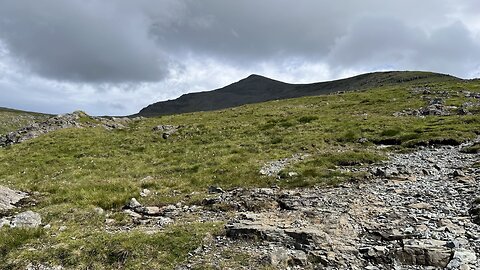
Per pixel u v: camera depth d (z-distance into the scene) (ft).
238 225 53.11
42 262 46.03
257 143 126.93
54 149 143.13
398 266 42.45
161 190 82.38
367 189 69.97
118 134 174.91
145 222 60.80
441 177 75.20
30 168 116.67
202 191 80.07
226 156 110.32
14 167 119.14
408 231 49.01
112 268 45.16
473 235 46.26
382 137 118.62
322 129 139.64
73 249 47.85
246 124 170.30
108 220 61.87
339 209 59.21
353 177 77.77
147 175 99.71
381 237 48.70
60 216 63.10
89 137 167.53
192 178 89.66
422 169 81.00
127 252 47.16
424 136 112.57
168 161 115.24
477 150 94.27
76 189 81.35
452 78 561.43
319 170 84.74
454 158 91.40
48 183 91.35
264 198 67.72
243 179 85.35
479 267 39.22
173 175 97.45
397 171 80.74
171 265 45.14
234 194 73.05
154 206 71.15
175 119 224.53
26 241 52.24
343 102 230.27
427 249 43.29
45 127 201.57
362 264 43.62
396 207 58.85
